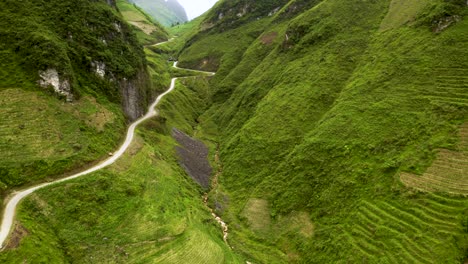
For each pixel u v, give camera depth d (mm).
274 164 71312
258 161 75250
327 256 48688
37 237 41469
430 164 49000
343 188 55000
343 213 52219
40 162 51656
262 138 80188
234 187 73250
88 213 48406
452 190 45125
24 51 63250
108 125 68562
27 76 61344
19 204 44656
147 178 60750
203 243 51094
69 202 48406
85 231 46312
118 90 79875
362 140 59531
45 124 57281
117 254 45344
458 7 70438
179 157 78500
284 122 79688
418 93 60656
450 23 69250
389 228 45781
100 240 46156
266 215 61875
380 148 56188
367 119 63000
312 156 63719
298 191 60594
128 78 84875
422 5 82062
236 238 59406
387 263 42438
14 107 56406
